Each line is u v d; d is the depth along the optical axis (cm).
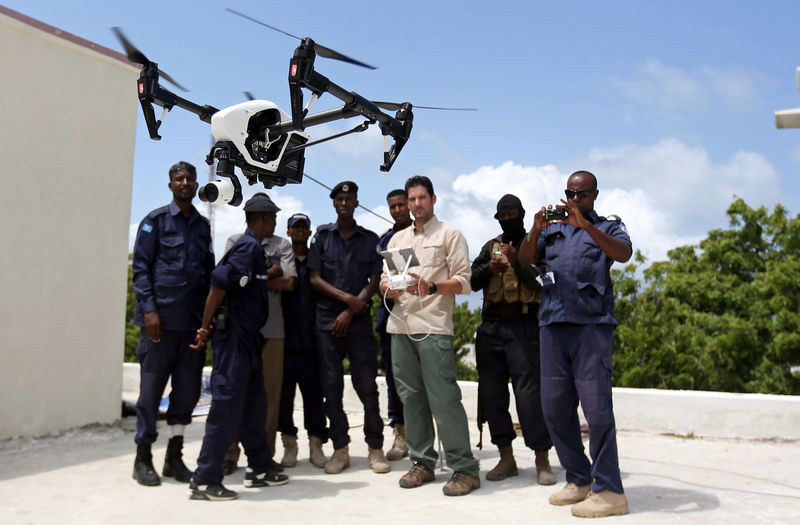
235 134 386
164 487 378
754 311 2045
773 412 504
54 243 551
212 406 356
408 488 376
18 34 526
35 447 495
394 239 415
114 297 604
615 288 2378
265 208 383
